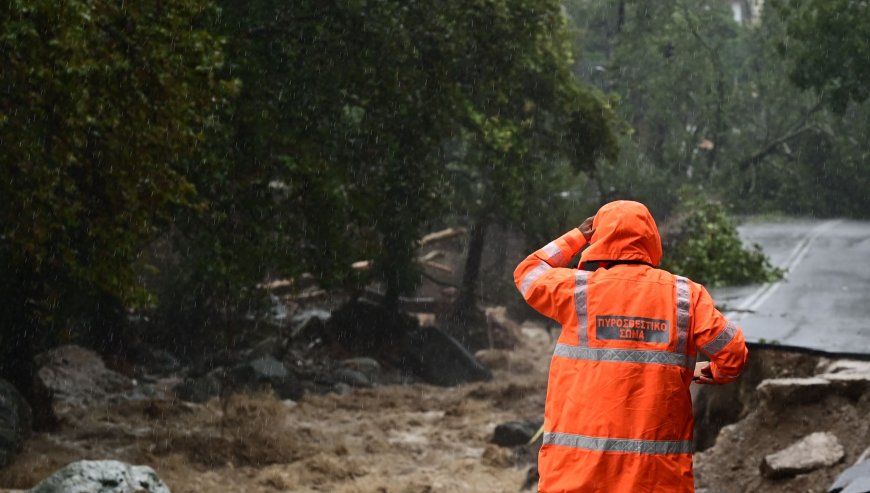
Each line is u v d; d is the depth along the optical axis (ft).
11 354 74.23
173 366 106.63
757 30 201.36
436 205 99.91
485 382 124.88
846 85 134.92
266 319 123.95
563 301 17.54
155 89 59.77
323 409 97.19
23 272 73.15
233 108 76.54
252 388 97.76
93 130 60.23
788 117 194.49
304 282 143.02
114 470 38.04
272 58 85.46
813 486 36.73
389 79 88.12
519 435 80.02
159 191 61.93
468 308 150.10
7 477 62.75
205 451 74.33
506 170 111.75
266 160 81.71
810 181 189.06
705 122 200.75
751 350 48.42
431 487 68.59
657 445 16.53
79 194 63.31
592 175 127.75
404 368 125.29
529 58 102.53
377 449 81.00
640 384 16.76
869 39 131.95
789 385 40.78
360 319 129.90
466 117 100.37
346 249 88.53
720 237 97.96
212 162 74.69
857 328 57.06
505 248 172.76
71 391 89.15
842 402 40.14
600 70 210.79
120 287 64.28
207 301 115.24
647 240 17.95
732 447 41.42
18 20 51.06
